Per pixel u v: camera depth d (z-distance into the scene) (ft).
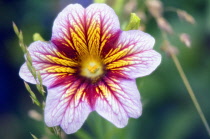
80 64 0.98
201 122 1.44
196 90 1.43
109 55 0.96
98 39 0.96
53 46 0.96
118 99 0.92
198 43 1.40
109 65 0.96
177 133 1.43
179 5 1.41
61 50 0.97
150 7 1.09
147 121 1.46
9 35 1.66
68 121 0.92
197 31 1.39
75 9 0.96
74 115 0.92
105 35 0.96
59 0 1.58
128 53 0.95
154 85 1.39
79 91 0.95
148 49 0.93
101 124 1.05
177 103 1.45
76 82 0.96
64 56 0.97
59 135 0.92
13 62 1.70
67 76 0.96
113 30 0.95
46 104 0.92
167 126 1.44
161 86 1.39
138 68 0.93
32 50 0.96
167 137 1.44
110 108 0.92
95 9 0.96
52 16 1.60
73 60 0.98
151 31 1.35
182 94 1.43
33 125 1.59
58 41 0.96
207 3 1.36
